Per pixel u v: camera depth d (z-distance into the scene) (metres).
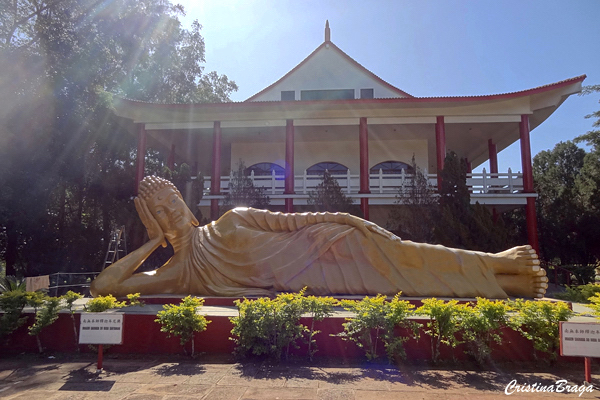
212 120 21.22
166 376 5.05
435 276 8.68
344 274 8.75
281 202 20.53
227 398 4.23
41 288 12.42
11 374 5.32
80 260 21.00
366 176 19.94
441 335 5.51
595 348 4.56
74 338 6.49
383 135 23.30
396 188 20.58
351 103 19.80
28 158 16.73
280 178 24.28
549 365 5.46
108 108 19.56
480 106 19.98
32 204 17.27
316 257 8.88
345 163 24.39
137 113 21.17
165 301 8.64
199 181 18.70
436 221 16.11
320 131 22.38
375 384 4.70
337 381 4.81
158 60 27.95
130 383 4.80
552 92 19.28
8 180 16.31
